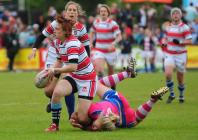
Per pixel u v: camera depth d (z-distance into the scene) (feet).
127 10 259.19
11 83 189.16
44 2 338.13
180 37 138.51
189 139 85.71
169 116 110.73
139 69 246.88
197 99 143.02
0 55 255.50
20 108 125.59
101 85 96.48
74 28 106.93
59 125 100.07
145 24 257.34
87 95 91.76
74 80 91.71
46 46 252.01
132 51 247.70
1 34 258.57
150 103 94.99
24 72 244.42
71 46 89.92
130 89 166.61
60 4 336.08
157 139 85.56
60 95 91.04
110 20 149.07
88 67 91.66
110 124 91.71
